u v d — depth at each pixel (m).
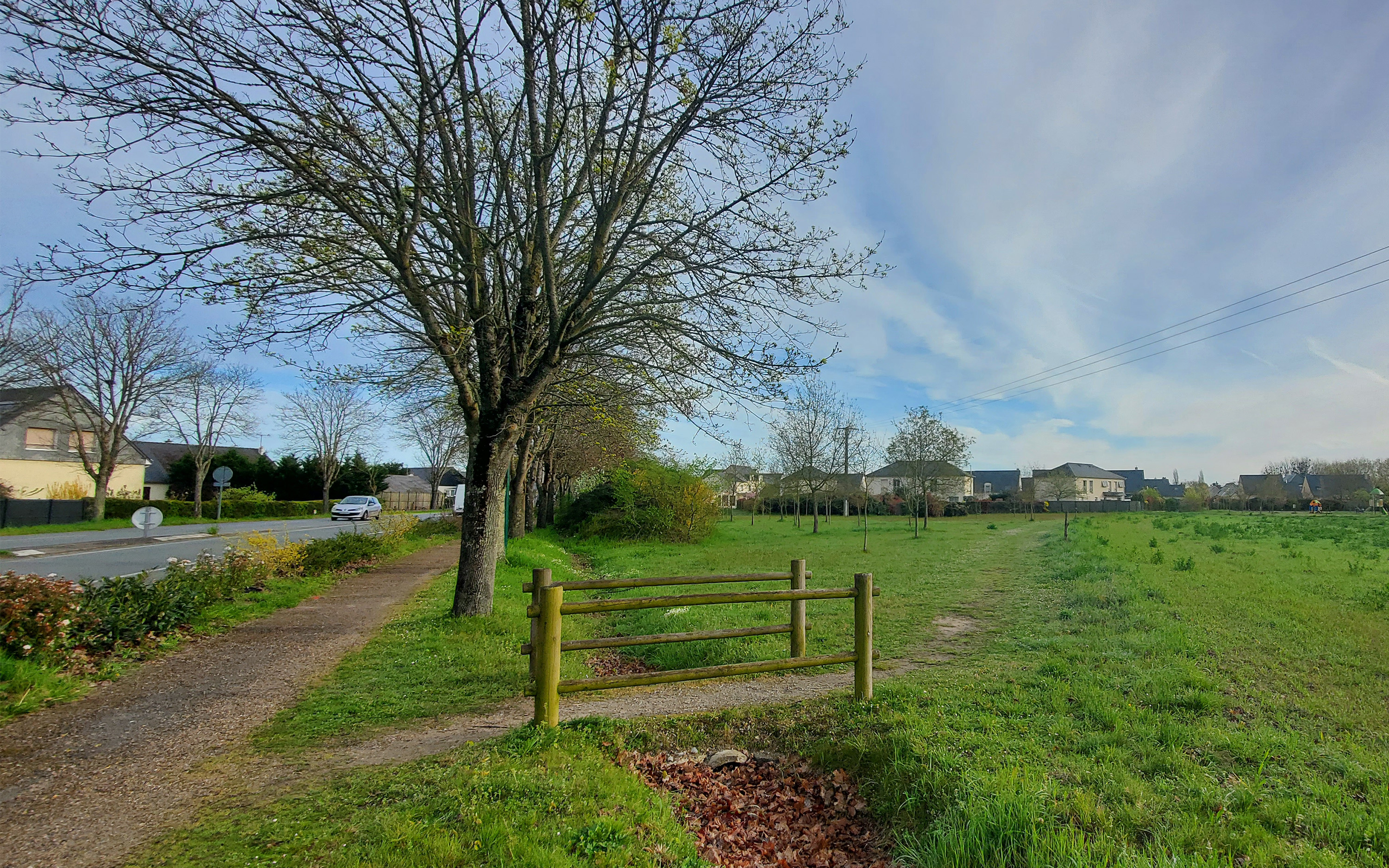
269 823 3.72
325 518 45.12
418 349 11.80
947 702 5.32
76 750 4.84
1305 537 21.48
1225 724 4.68
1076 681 5.76
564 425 18.27
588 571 18.06
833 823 4.07
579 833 3.40
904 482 47.25
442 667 7.08
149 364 35.03
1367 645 6.78
